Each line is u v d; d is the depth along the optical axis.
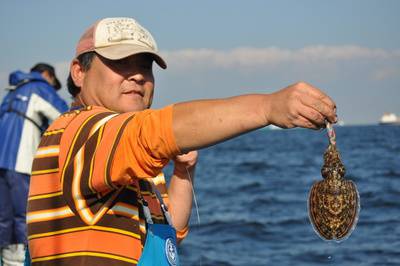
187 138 2.09
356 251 9.73
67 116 2.49
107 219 2.35
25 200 7.08
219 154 45.66
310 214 2.41
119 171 2.17
